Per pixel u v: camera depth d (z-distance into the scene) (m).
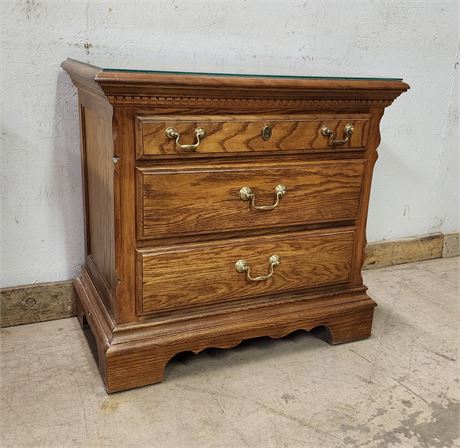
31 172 1.48
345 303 1.48
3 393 1.23
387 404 1.26
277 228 1.34
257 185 1.26
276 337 1.39
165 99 1.11
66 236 1.57
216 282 1.29
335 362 1.43
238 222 1.27
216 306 1.33
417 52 1.97
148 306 1.24
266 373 1.36
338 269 1.45
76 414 1.17
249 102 1.20
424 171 2.14
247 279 1.33
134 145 1.13
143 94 1.08
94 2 1.43
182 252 1.23
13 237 1.50
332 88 1.25
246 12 1.64
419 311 1.75
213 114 1.18
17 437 1.10
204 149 1.18
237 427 1.15
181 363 1.39
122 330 1.22
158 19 1.52
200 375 1.34
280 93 1.21
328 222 1.40
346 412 1.22
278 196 1.28
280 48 1.73
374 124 1.39
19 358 1.37
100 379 1.30
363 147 1.38
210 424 1.16
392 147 2.05
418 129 2.07
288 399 1.26
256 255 1.32
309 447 1.11
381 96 1.34
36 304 1.55
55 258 1.57
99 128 1.25
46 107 1.45
